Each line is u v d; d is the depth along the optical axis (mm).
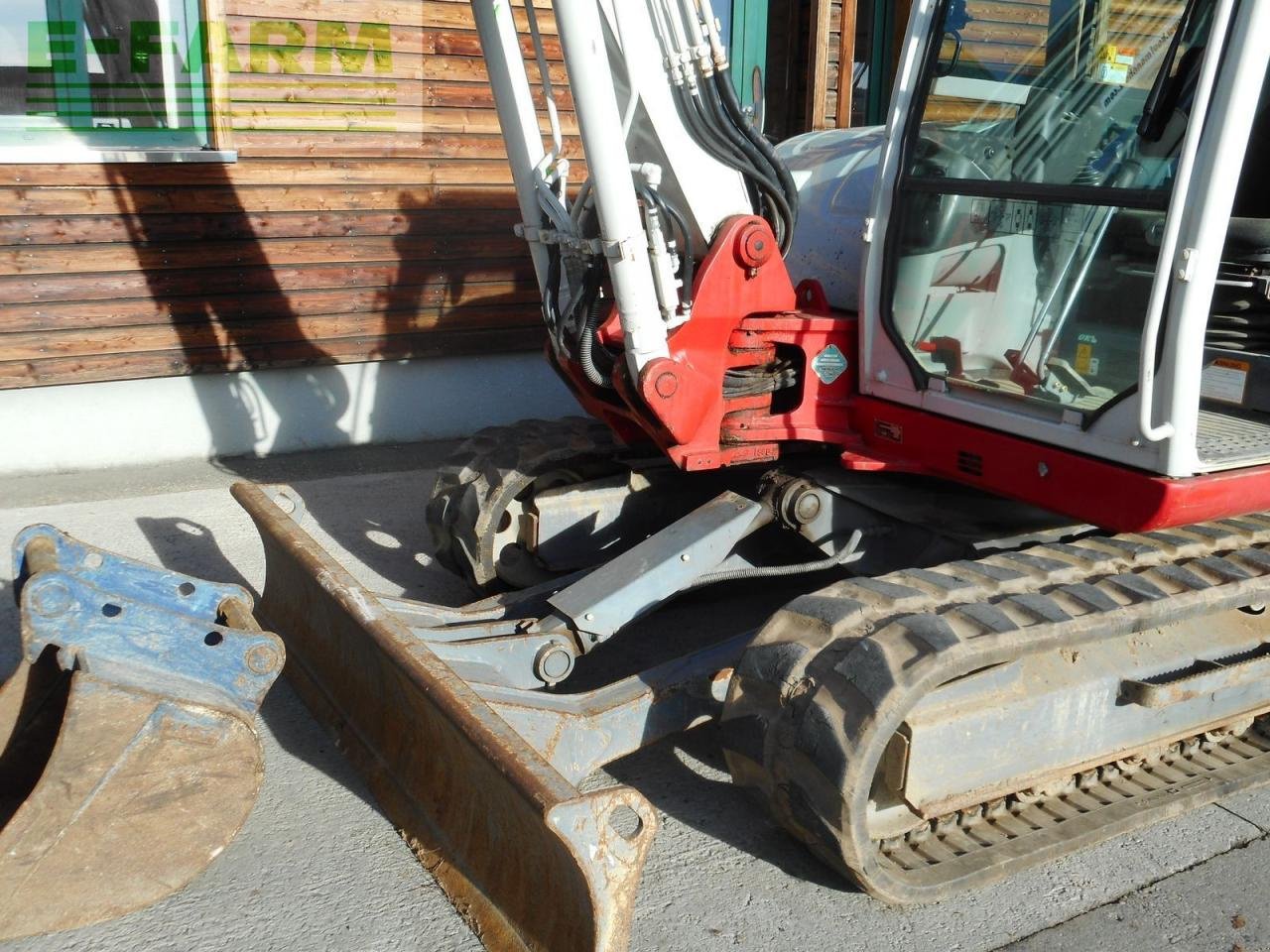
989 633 2725
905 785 2742
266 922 2740
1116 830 3045
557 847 2326
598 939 2236
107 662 2631
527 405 7121
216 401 6238
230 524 5246
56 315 5711
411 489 5922
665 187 3668
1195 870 3045
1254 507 3166
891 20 8117
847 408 3850
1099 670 3021
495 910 2605
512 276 6816
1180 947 2738
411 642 2893
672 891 2906
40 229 5574
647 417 3699
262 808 3201
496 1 3826
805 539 3854
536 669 3312
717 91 3570
